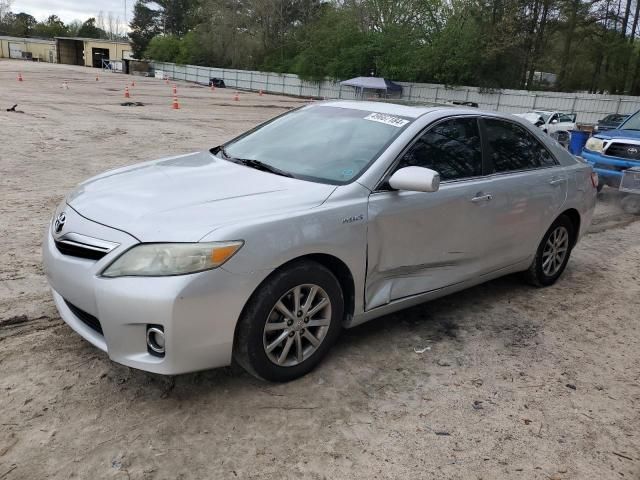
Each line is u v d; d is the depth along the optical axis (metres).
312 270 3.04
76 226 2.95
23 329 3.58
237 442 2.67
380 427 2.86
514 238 4.39
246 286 2.76
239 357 2.95
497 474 2.59
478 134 4.15
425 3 46.50
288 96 54.94
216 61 71.19
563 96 37.81
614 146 9.36
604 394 3.35
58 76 49.53
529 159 4.59
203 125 18.05
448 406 3.09
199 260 2.63
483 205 3.98
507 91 40.59
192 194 3.11
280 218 2.90
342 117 4.07
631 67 41.38
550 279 5.10
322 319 3.21
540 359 3.72
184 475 2.44
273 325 2.97
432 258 3.73
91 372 3.15
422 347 3.75
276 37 66.62
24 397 2.88
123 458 2.51
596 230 7.65
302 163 3.64
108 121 16.88
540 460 2.71
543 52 43.00
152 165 3.85
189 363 2.71
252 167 3.66
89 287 2.73
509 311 4.48
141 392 3.00
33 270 4.58
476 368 3.53
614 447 2.85
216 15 70.06
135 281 2.62
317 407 2.98
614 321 4.45
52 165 9.33
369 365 3.45
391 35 47.03
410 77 45.19
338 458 2.62
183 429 2.73
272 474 2.48
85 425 2.71
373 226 3.29
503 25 40.22
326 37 53.66
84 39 95.19
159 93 37.75
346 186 3.29
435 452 2.71
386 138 3.65
